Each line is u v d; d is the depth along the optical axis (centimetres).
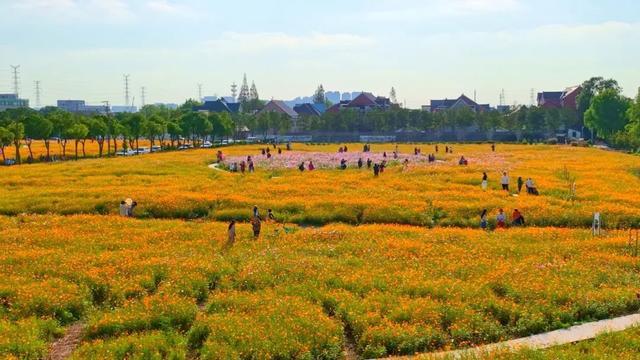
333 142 16238
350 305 2538
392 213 4694
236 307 2544
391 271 3033
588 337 2275
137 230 4028
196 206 4956
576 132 18450
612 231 4112
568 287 2705
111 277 2908
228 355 2081
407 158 9325
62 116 10994
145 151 12244
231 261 3253
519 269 2983
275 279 2916
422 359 2034
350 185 6203
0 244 3606
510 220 4422
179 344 2191
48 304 2548
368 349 2184
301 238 3806
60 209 4919
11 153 11025
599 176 6794
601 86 18388
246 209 4888
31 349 2136
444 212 4762
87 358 2069
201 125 13988
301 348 2136
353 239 3744
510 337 2314
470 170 7406
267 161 8769
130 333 2356
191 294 2736
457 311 2458
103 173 7225
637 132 11925
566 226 4384
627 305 2561
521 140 16600
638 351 2092
